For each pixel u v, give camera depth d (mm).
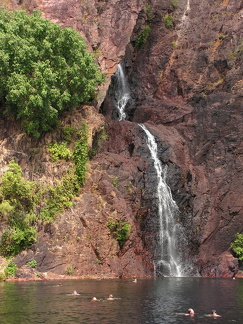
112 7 51219
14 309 21953
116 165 41938
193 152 49125
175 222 43281
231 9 57094
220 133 49281
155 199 42500
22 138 39219
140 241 40656
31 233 35219
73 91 40969
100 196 38844
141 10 57188
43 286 29812
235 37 54875
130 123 47375
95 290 28219
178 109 52125
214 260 43281
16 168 36188
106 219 37594
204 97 53281
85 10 50062
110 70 49406
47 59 39312
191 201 44938
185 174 45281
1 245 34656
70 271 35062
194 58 55438
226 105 50062
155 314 21203
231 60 53594
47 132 40375
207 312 21844
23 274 33656
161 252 41719
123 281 33812
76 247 36125
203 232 44219
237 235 45125
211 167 48094
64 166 39125
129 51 57688
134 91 56344
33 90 37531
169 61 56625
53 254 35250
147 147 45344
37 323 19172
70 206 37469
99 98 47594
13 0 47688
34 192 36875
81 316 20562
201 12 57875
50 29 40094
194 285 32562
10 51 38125
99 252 36688
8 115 40125
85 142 40312
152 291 28438
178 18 58281
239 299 25703
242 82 51438
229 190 46562
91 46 49031
